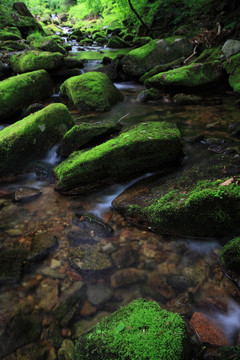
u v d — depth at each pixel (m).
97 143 4.62
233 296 2.15
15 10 17.38
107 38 18.94
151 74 8.70
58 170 3.93
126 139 3.79
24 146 4.32
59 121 4.78
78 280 2.38
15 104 6.67
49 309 2.14
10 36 13.83
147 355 1.49
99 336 1.66
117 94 7.36
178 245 2.73
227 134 4.97
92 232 2.96
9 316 2.10
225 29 9.07
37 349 1.88
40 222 3.15
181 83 7.17
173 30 12.71
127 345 1.55
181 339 1.58
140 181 3.79
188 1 11.38
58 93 8.33
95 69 9.97
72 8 31.47
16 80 7.03
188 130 5.27
